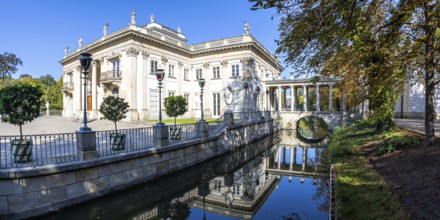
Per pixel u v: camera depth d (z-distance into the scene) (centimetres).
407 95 2480
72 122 2633
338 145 1355
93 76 3008
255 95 3119
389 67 689
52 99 5475
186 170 1201
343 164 959
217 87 3156
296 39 464
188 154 1234
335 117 3192
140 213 792
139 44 2564
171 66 2997
